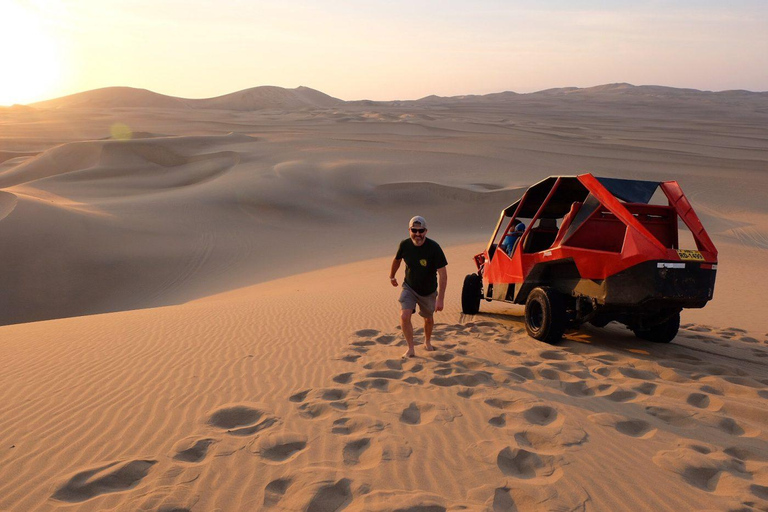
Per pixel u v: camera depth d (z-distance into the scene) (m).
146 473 3.69
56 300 26.14
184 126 136.62
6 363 6.63
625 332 8.62
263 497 3.38
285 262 31.08
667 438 4.23
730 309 10.93
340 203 47.94
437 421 4.54
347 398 5.12
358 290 15.16
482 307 11.45
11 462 3.87
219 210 42.28
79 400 5.14
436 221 44.41
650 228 7.18
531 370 6.05
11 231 29.67
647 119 171.00
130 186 57.22
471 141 91.06
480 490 3.41
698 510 3.20
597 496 3.36
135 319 9.86
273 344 7.46
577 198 8.84
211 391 5.37
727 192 50.50
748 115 194.88
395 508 3.18
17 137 113.00
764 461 3.88
